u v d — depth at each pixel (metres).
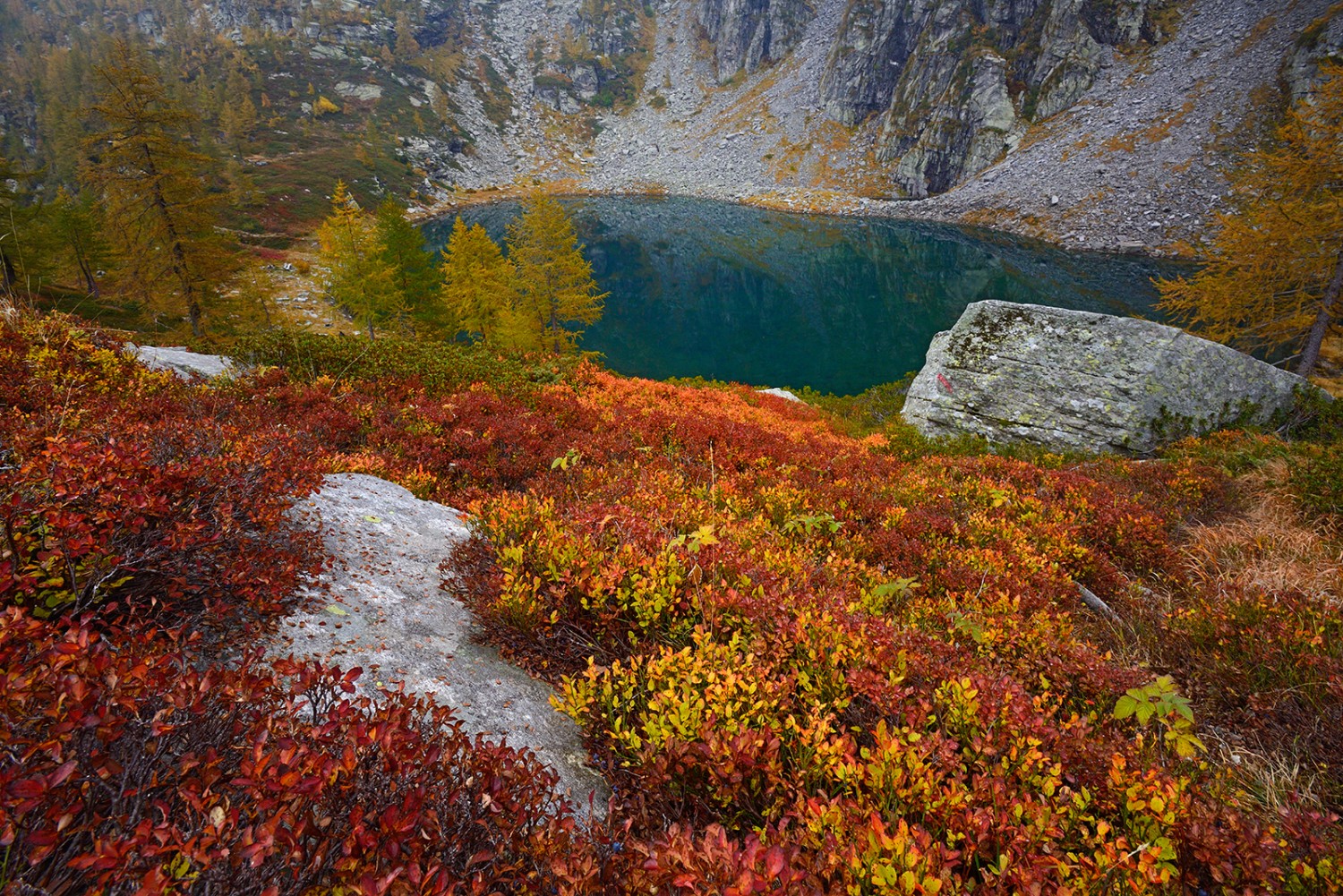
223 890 1.38
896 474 9.45
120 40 26.66
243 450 3.86
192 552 2.87
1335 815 2.53
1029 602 5.05
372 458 6.49
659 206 134.00
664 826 2.29
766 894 1.51
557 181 157.75
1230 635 4.35
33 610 2.22
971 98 115.94
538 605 3.54
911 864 1.72
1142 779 2.36
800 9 188.88
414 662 3.18
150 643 2.05
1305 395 14.27
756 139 158.75
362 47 171.75
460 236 38.12
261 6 182.00
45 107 117.12
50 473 2.58
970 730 2.68
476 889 1.57
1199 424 13.62
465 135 163.00
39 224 38.56
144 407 6.14
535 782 2.07
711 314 62.97
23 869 1.29
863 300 65.50
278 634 3.01
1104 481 8.99
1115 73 106.19
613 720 2.75
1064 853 1.99
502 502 4.45
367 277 35.41
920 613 4.50
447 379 11.23
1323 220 18.27
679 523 5.22
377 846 1.49
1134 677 3.58
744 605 3.49
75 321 8.31
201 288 29.62
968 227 95.81
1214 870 2.02
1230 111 83.00
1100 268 68.50
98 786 1.48
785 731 2.53
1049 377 14.94
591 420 10.62
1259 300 20.09
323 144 125.94
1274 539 6.39
